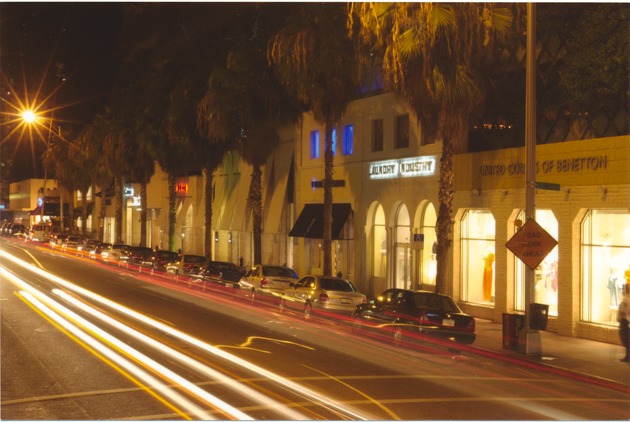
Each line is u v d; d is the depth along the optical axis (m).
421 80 22.27
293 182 41.38
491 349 18.64
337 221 34.78
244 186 47.94
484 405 11.71
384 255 32.97
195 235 56.88
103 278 38.62
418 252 29.92
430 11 20.58
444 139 22.81
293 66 30.02
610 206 20.17
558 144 21.98
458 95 21.86
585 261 21.44
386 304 19.78
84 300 26.73
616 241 20.66
